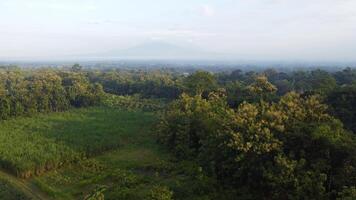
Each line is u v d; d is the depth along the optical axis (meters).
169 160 44.12
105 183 39.34
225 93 60.97
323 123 33.50
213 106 48.53
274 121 33.19
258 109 36.72
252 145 31.70
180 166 40.75
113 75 122.69
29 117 69.81
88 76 121.62
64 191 37.81
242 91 62.34
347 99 43.31
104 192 36.31
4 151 46.09
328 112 41.56
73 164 45.81
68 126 61.91
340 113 41.81
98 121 66.31
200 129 44.44
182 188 34.44
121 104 82.75
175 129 47.56
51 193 37.12
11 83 88.38
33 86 77.00
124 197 34.19
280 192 29.75
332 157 31.33
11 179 41.03
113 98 87.38
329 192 29.11
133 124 64.31
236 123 34.19
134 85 100.75
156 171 41.81
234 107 56.31
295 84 84.25
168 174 40.12
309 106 36.28
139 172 42.44
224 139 34.41
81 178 41.03
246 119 34.25
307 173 29.45
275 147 31.34
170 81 95.00
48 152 46.16
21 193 36.94
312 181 29.02
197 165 37.72
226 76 116.31
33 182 40.53
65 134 55.94
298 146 32.44
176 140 46.69
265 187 32.12
